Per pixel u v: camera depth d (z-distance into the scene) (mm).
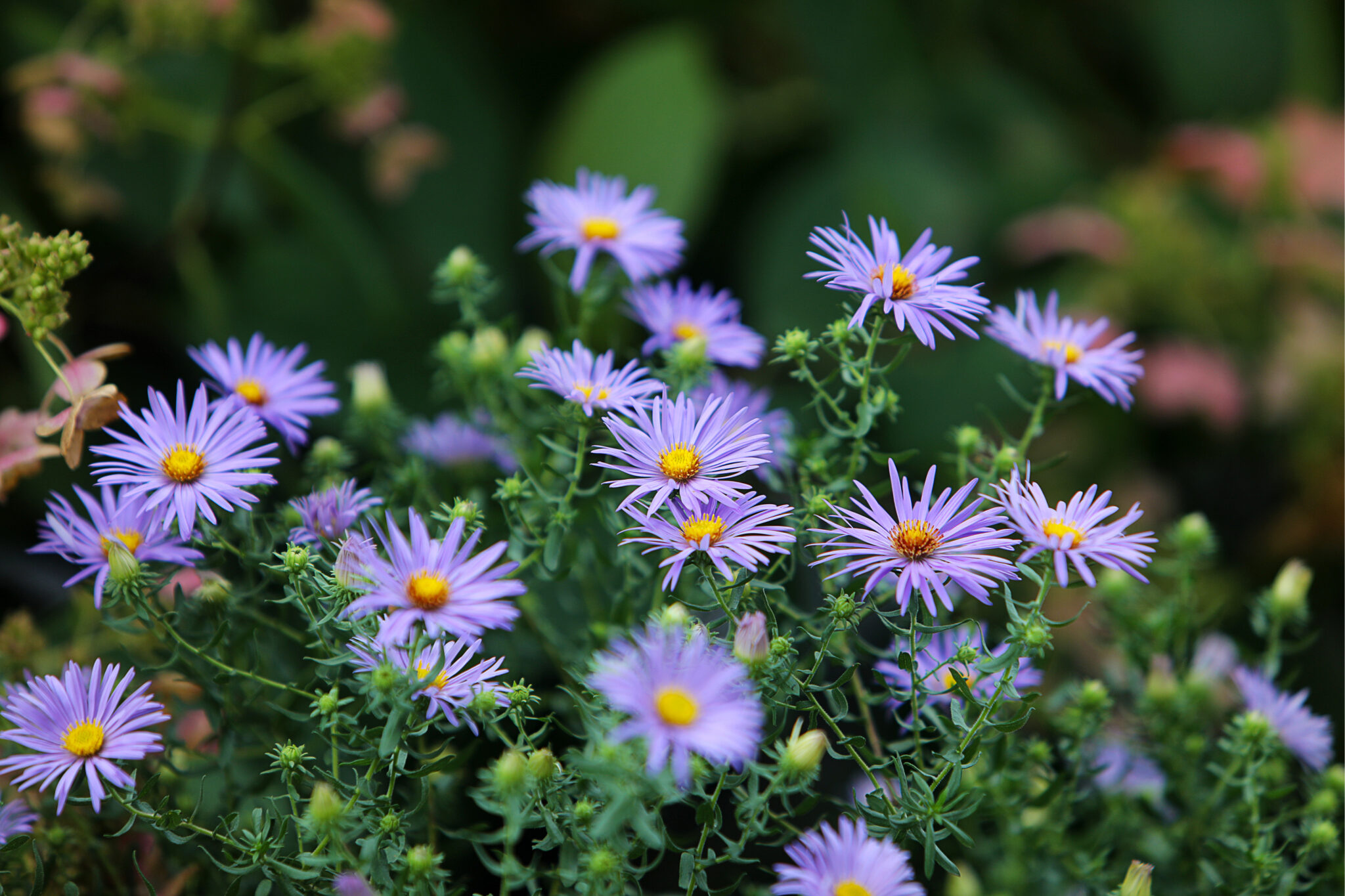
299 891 554
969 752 559
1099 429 1031
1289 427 1060
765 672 540
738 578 554
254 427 565
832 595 559
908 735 607
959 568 544
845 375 575
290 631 580
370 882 549
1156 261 1067
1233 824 604
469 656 554
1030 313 606
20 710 549
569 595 652
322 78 845
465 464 636
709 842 633
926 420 1004
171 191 912
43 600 707
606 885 544
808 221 1058
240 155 911
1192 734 616
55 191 840
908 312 560
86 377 576
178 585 577
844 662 558
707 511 552
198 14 780
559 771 548
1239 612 926
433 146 906
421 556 541
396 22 1034
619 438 553
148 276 910
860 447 578
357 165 1051
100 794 542
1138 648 621
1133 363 607
